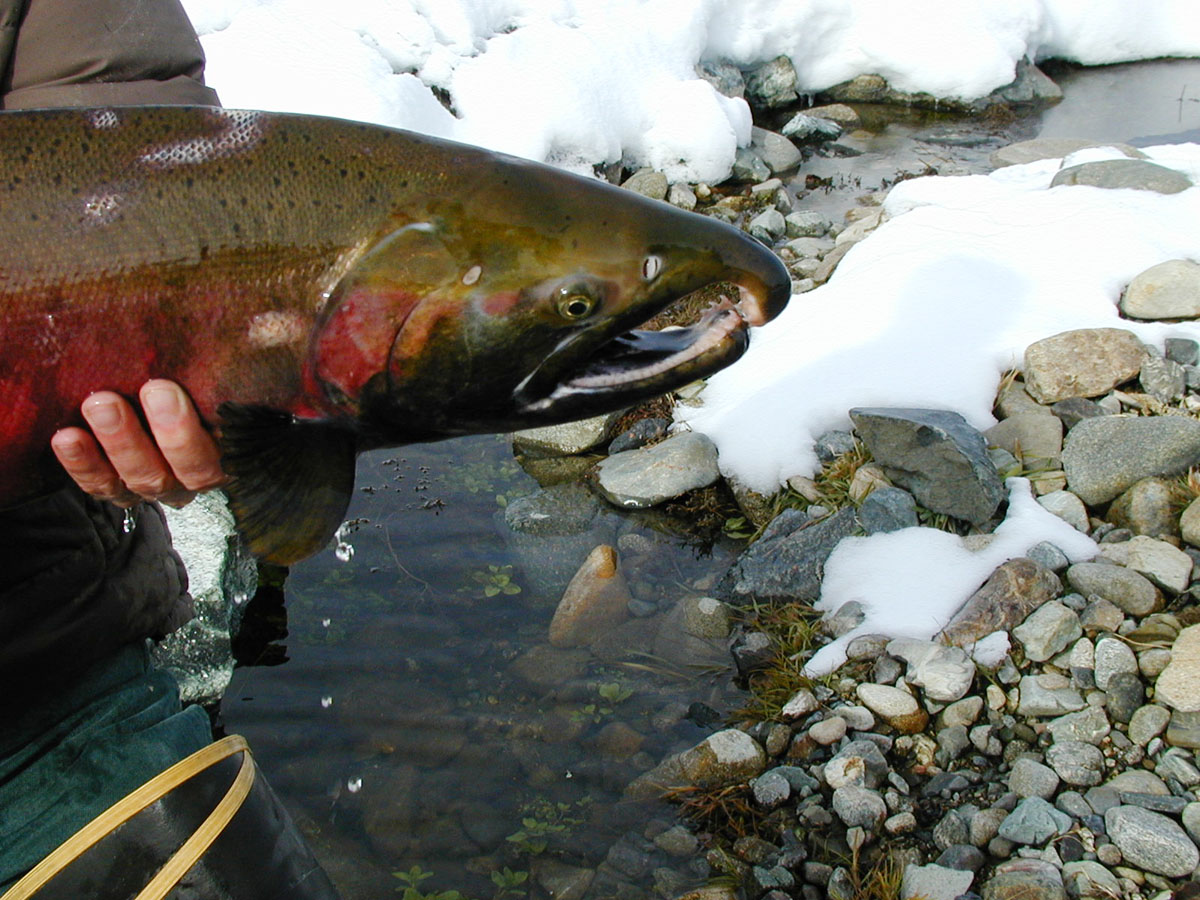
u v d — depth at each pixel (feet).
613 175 7.18
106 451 1.68
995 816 2.87
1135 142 8.09
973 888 2.73
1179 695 3.00
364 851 2.98
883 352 4.63
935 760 3.07
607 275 1.75
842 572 3.75
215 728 3.36
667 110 7.37
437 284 1.73
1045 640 3.25
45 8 1.90
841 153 8.14
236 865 1.79
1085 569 3.46
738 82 8.48
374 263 1.71
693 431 4.62
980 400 4.37
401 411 1.80
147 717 1.95
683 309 5.19
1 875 1.79
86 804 1.83
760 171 7.52
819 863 2.84
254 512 1.72
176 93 1.98
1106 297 4.78
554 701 3.44
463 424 1.84
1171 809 2.79
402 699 3.46
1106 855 2.72
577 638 3.68
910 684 3.24
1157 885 2.66
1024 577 3.41
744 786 3.06
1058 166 6.51
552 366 1.81
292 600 3.88
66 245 1.62
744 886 2.83
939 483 3.86
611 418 4.83
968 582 3.56
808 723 3.23
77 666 1.88
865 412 4.09
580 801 3.10
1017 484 3.91
